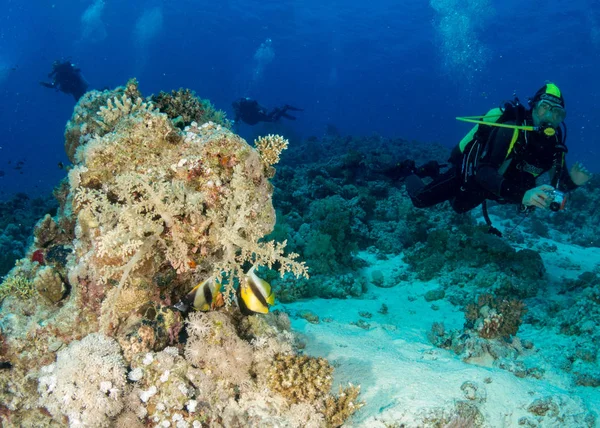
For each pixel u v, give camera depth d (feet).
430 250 27.61
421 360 15.17
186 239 10.77
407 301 23.65
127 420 9.56
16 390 10.57
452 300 23.06
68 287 11.80
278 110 80.79
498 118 17.34
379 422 11.27
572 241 38.55
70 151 15.40
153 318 10.94
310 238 26.32
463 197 20.11
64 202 14.44
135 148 10.94
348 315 20.40
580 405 13.08
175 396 9.80
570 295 22.72
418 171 24.89
